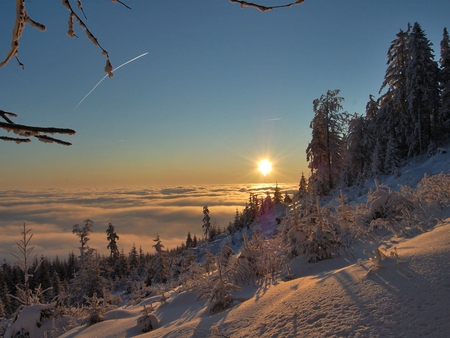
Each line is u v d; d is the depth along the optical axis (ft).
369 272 11.53
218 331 11.82
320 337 8.13
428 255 11.28
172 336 13.75
